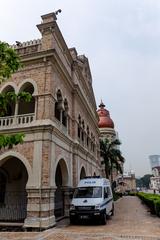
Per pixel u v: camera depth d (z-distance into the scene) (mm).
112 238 10266
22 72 15781
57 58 15805
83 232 11633
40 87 14969
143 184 168250
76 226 13531
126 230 12258
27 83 15484
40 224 12258
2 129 14633
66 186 17047
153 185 135875
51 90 14844
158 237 10516
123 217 17875
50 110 14422
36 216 12477
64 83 18188
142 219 16672
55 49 15336
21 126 14305
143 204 31562
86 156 24422
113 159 43438
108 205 16375
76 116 20500
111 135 58719
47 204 12859
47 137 13703
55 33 16484
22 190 18125
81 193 15555
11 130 14508
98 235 10898
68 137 17547
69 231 11875
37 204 12688
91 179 16859
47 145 13602
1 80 8172
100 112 62531
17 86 15578
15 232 11648
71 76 20609
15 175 18453
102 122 59688
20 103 18344
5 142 6684
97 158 33594
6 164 18594
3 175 18875
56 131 14766
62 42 18016
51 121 14250
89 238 10258
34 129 13992
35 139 13883
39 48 16016
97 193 15297
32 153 13750
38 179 13102
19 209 15742
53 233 11312
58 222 14844
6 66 7391
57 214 17797
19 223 13539
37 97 14805
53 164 14086
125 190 91062
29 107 18297
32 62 15734
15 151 14156
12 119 15047
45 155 13477
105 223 14383
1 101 7086
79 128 22438
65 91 18359
